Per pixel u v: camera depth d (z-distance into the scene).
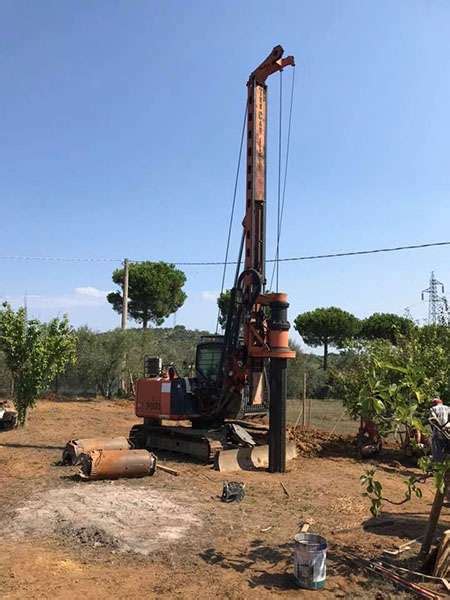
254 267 13.71
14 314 17.84
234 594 6.08
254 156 13.91
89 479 10.97
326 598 6.06
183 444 14.09
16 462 12.66
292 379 32.25
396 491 11.11
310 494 10.53
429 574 6.67
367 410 6.86
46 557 6.98
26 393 17.97
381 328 48.84
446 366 14.05
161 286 50.31
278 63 13.62
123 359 30.16
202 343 15.02
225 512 9.13
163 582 6.36
